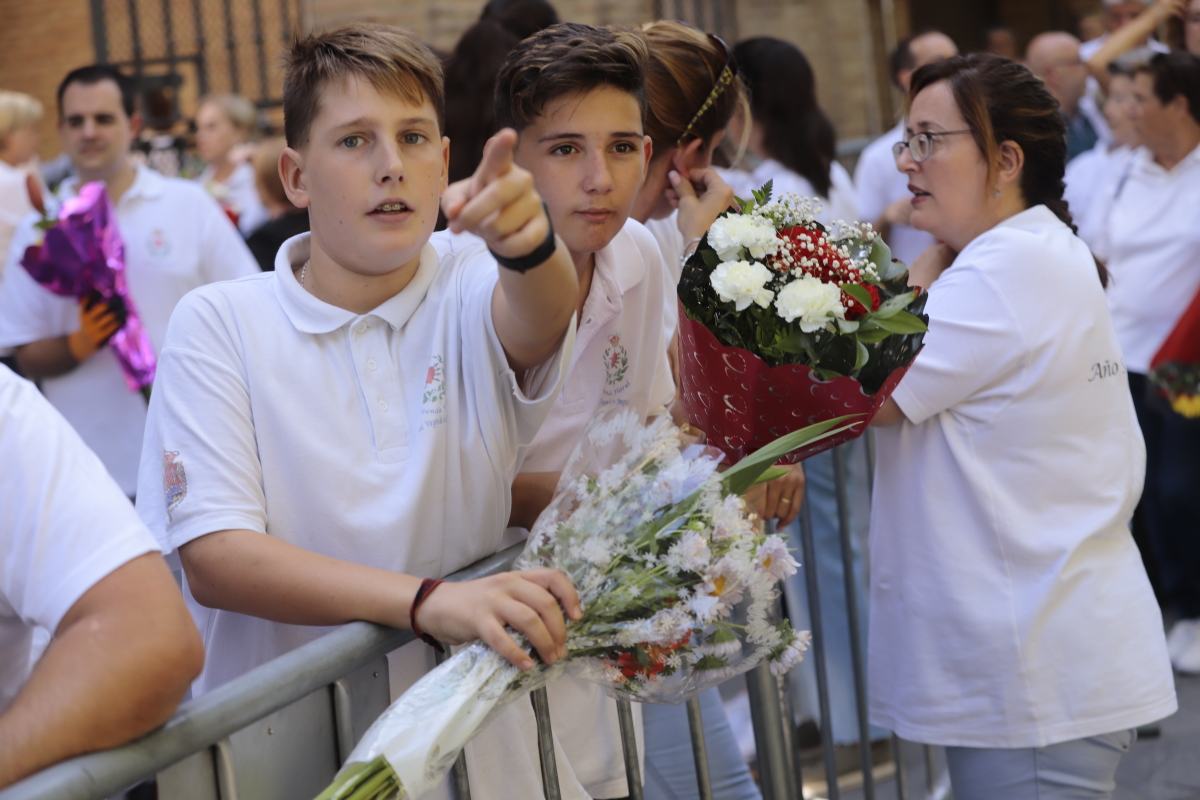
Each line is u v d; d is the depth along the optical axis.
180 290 4.28
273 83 10.06
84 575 1.47
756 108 4.41
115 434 4.12
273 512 1.91
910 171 2.75
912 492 2.62
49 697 1.39
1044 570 2.54
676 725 2.93
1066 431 2.55
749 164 4.61
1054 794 2.55
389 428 1.92
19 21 11.31
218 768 1.52
